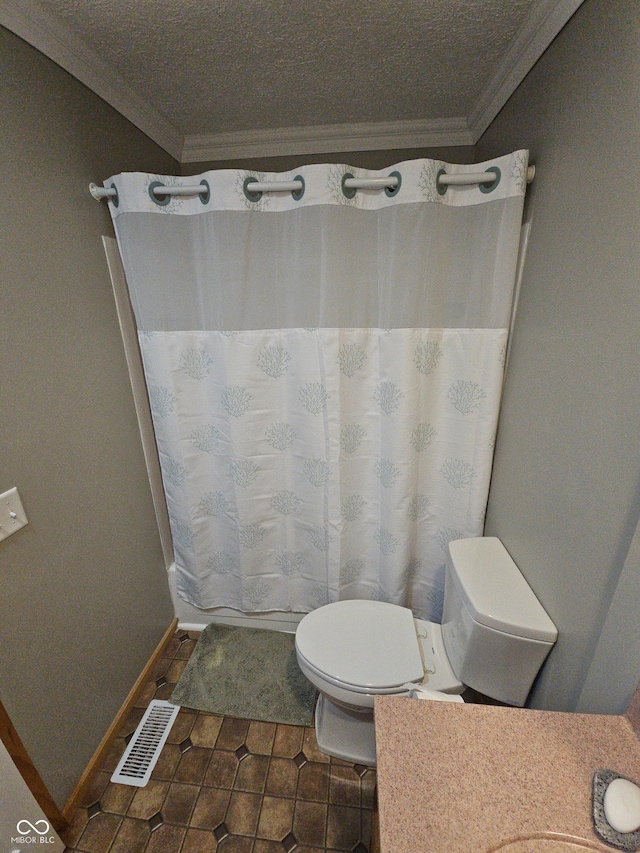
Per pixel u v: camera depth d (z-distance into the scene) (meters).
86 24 0.92
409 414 1.27
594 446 0.75
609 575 0.70
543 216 0.97
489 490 1.33
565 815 0.52
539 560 0.97
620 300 0.68
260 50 1.01
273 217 1.17
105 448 1.27
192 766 1.24
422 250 1.11
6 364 0.90
